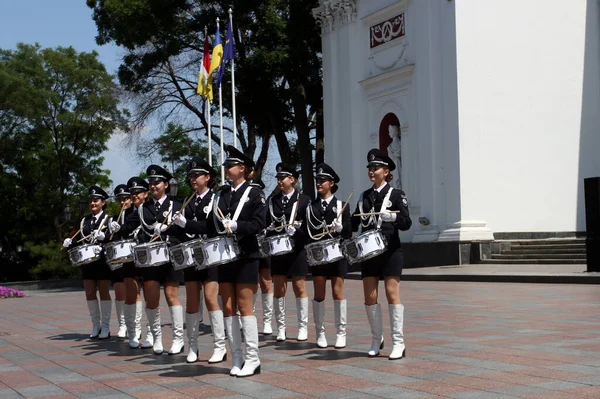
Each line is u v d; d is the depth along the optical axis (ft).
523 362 28.37
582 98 103.60
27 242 165.27
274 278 38.17
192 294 32.37
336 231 33.94
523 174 99.14
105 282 42.96
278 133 132.67
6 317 59.06
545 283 67.56
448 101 97.86
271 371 29.17
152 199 37.01
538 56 101.04
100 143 173.06
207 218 30.30
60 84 168.25
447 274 77.41
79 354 36.58
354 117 115.14
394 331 30.60
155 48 128.98
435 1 100.37
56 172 171.73
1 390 27.45
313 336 39.68
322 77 128.16
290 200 38.32
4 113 164.45
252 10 118.21
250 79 119.65
